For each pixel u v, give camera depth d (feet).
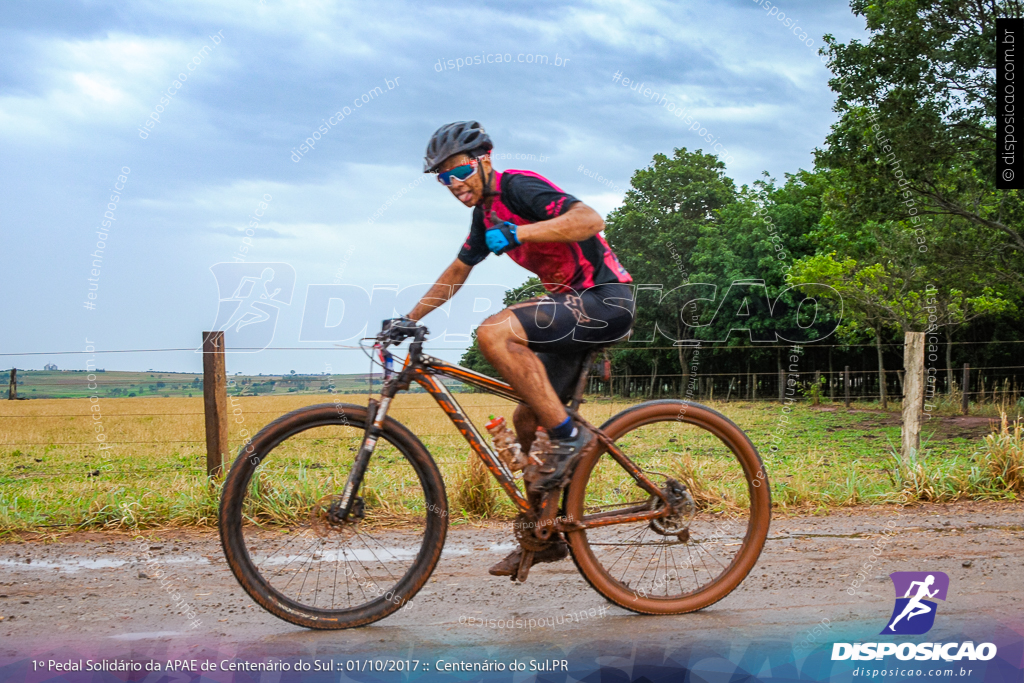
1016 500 16.01
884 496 16.08
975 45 38.50
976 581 10.21
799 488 15.92
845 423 42.83
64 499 15.89
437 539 8.87
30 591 10.00
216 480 15.17
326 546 9.70
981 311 54.75
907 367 18.26
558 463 8.50
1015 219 45.93
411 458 8.84
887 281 51.96
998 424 22.72
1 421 45.29
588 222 8.07
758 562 11.19
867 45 41.68
